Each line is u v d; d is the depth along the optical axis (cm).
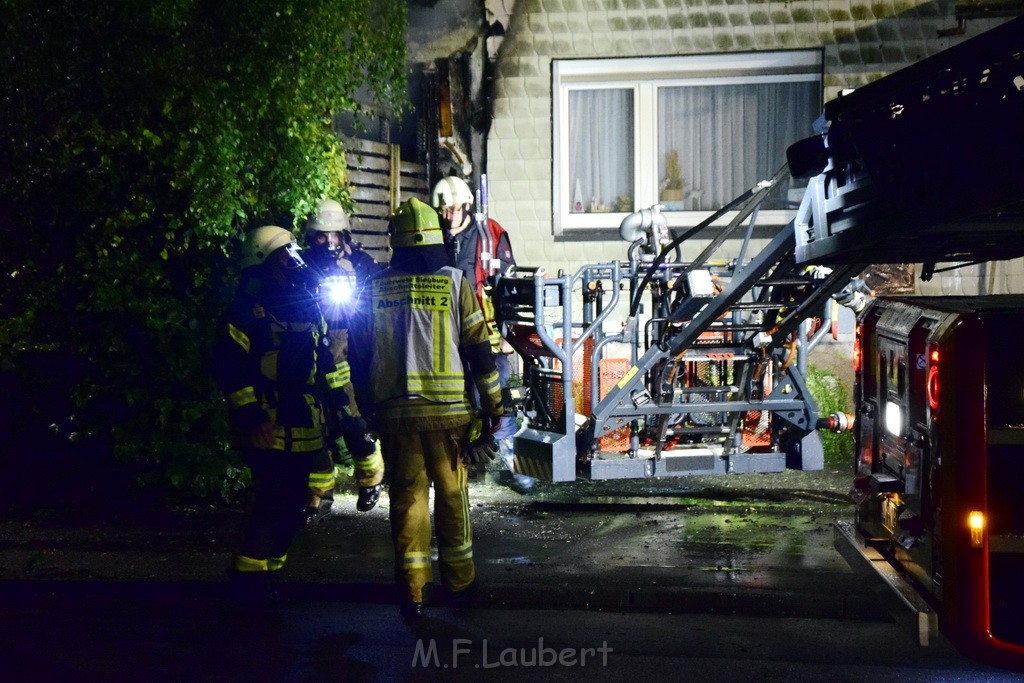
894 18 962
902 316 486
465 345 522
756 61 984
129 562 599
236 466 723
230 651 484
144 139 706
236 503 724
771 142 998
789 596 530
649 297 959
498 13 990
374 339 519
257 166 735
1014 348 411
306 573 573
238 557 520
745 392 737
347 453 696
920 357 457
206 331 736
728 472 741
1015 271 954
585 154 1012
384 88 820
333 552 612
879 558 492
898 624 484
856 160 505
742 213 659
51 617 535
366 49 789
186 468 706
